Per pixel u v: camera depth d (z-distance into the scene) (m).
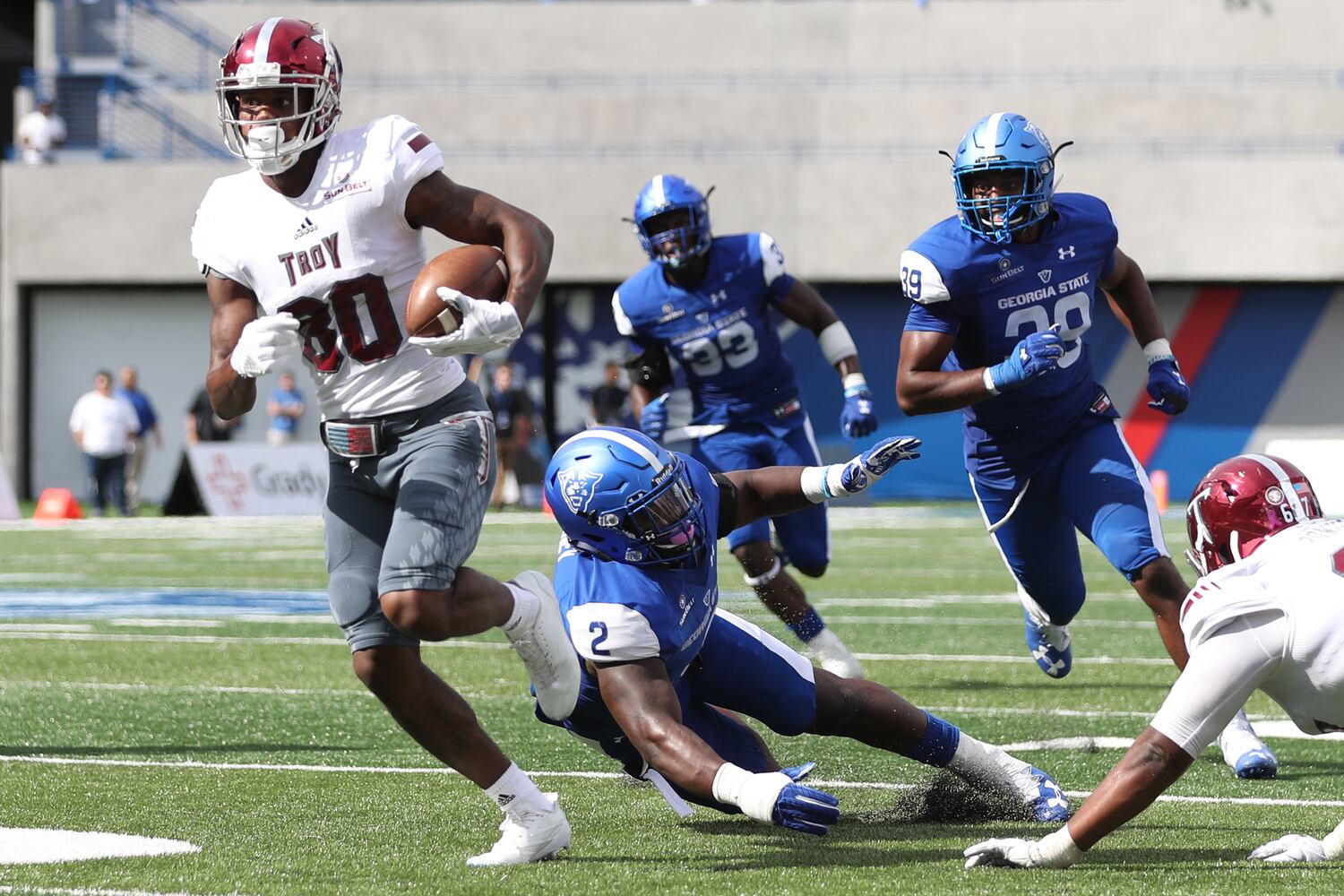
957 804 13.23
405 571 11.27
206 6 83.31
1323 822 12.98
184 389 80.25
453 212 12.02
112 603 33.75
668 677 11.90
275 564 43.59
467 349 11.30
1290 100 76.88
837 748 16.64
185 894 10.45
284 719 18.84
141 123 82.31
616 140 80.00
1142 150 77.38
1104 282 17.64
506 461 71.62
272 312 12.16
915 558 44.84
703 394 23.77
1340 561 10.16
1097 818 10.65
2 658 24.78
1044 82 78.56
